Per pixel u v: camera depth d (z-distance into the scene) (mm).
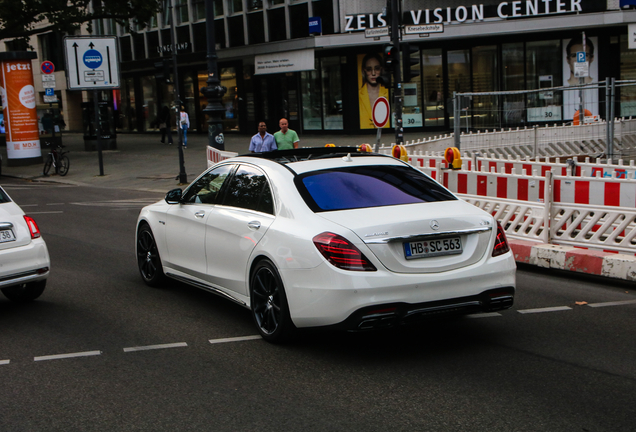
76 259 9438
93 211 14812
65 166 23703
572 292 7262
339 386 4582
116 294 7387
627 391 4410
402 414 4094
